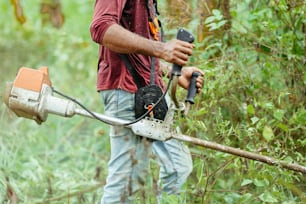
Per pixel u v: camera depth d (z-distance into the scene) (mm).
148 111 6266
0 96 10164
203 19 7906
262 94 7684
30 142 9742
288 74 7594
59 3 12219
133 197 6543
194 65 7965
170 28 8008
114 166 6590
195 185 7320
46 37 14453
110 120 6273
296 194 7113
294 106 7551
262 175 6727
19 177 8844
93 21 6152
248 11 8234
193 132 7566
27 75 6195
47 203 7816
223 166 6984
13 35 14953
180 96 7457
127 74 6422
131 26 6395
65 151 9648
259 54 7770
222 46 7879
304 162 7117
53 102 6227
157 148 6828
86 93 11008
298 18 7422
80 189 8281
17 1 10617
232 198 7188
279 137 7305
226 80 7402
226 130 7211
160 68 6816
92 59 12219
